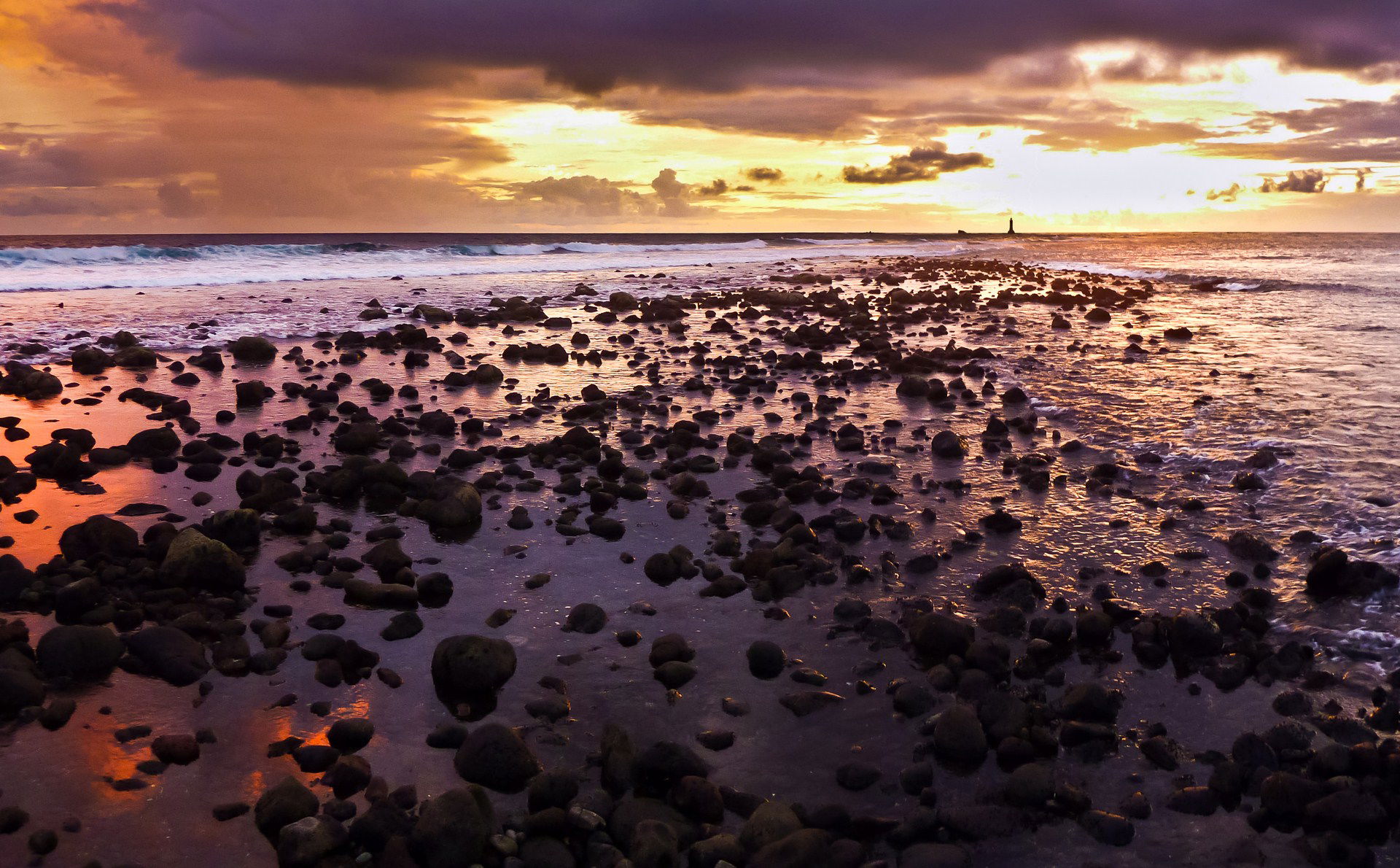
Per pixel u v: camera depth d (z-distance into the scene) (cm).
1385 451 977
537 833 402
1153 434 1085
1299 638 585
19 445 1027
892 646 585
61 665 534
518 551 738
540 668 557
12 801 423
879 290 3297
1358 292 2895
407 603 638
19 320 2008
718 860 387
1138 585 670
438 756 468
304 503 852
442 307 2464
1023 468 947
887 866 388
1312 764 450
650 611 632
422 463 985
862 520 797
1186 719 499
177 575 652
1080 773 455
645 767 446
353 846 400
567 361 1655
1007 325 2181
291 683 535
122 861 386
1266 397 1266
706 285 3375
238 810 421
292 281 3156
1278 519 794
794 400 1309
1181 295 2967
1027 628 600
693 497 878
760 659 557
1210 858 396
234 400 1289
